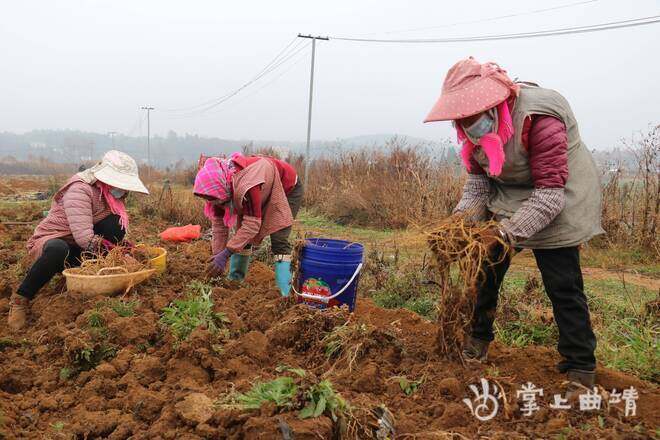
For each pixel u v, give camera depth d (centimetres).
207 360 358
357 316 472
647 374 390
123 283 483
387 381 348
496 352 403
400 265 720
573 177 326
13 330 445
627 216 1047
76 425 299
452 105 313
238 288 548
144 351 396
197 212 1159
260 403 291
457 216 353
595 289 718
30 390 352
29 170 8162
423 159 1488
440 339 367
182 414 296
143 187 523
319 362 382
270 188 498
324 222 1452
